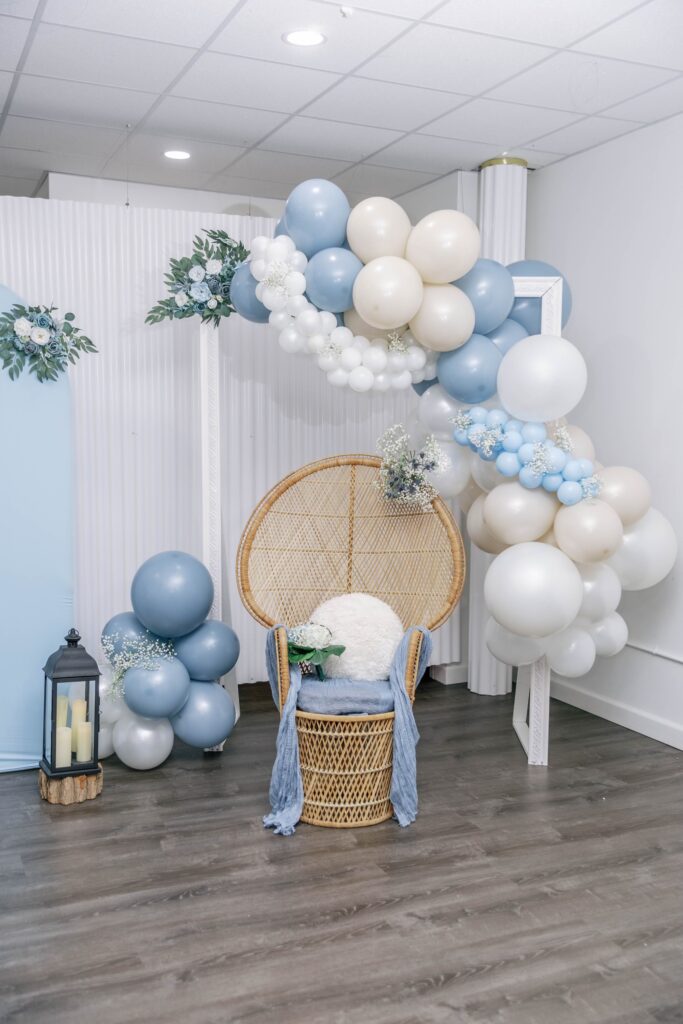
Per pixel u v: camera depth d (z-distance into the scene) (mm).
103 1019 2496
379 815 3760
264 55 3838
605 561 4164
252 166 5512
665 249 4660
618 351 4988
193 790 4031
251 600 4000
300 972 2719
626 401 4949
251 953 2809
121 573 4918
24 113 4594
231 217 4871
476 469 4133
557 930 2961
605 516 3773
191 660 4176
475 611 5570
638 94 4270
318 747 3713
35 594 4172
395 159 5328
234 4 3354
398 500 4102
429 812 3854
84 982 2656
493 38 3654
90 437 4789
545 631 3760
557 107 4445
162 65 3953
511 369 3768
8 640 4152
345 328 3898
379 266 3607
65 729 3873
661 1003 2602
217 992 2619
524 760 4461
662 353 4707
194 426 4988
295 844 3547
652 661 4812
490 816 3814
